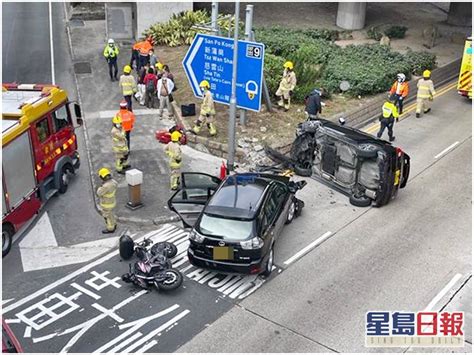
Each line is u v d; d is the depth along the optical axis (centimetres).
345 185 1581
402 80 2059
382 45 2705
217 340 1061
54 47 2706
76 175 1675
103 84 2302
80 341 1059
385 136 2008
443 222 1485
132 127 1842
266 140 1823
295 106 2094
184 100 2102
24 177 1362
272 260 1266
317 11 3478
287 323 1109
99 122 1986
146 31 2722
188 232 1413
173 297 1177
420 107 2167
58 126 1530
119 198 1538
